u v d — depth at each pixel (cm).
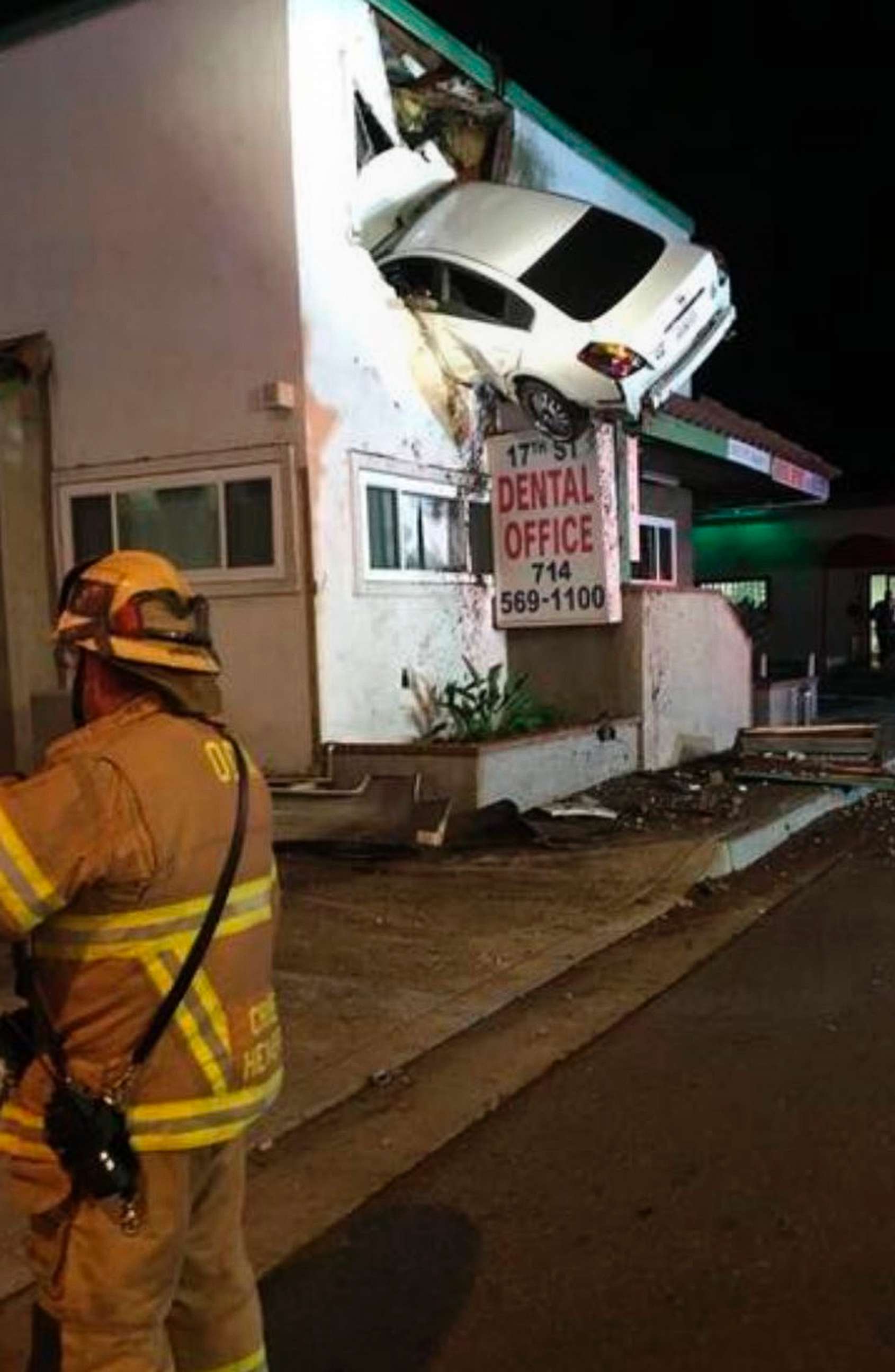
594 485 1070
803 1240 367
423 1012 564
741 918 734
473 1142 439
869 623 2752
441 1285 347
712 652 1301
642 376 1019
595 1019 562
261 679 995
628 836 893
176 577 248
